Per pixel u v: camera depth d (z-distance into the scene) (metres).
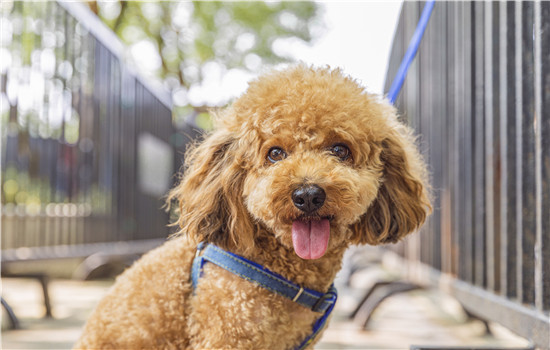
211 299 0.44
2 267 0.92
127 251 1.39
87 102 1.24
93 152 1.27
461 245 0.73
